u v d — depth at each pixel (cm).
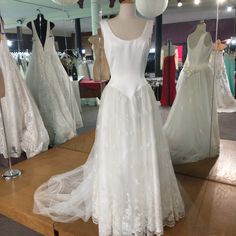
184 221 168
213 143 250
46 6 293
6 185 229
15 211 191
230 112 244
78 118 321
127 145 144
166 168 156
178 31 229
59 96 318
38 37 299
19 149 287
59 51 310
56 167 263
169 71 235
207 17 224
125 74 147
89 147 302
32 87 317
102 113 152
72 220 173
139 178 145
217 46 229
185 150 242
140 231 145
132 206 145
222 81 237
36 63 307
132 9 147
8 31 308
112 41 143
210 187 211
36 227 181
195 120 241
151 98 149
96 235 159
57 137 319
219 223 166
